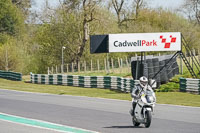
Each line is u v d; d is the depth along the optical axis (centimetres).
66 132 2284
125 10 13750
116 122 2720
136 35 5841
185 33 11656
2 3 13988
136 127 2483
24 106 3806
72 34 11338
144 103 2391
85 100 4500
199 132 2302
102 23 10894
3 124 2627
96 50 5922
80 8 10819
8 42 12075
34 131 2325
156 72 6084
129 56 11044
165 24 12681
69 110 3469
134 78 6056
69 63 11619
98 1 10681
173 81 6494
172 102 4284
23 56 11994
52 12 11488
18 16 14438
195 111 3450
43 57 11781
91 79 6875
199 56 7306
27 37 14475
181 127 2497
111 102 4256
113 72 8831
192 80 5306
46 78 7925
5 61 10962
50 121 2770
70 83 7369
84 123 2666
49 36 11550
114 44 5834
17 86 7462
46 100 4481
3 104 4000
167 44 5878
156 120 2839
